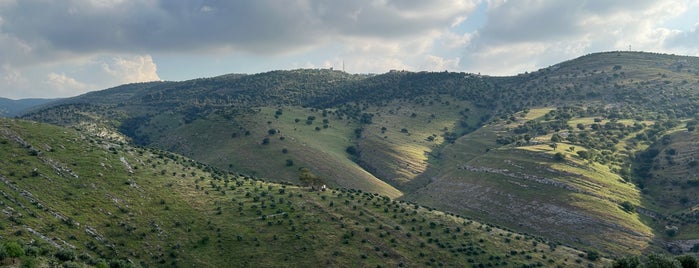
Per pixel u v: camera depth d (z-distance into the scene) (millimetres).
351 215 122938
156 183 122062
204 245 100500
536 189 180750
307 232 110375
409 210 135250
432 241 115812
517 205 176500
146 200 111188
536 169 192625
